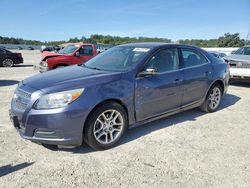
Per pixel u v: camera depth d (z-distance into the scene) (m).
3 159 3.79
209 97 5.99
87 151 4.09
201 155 4.02
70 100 3.73
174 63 5.14
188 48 5.55
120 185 3.23
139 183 3.27
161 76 4.79
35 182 3.26
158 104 4.80
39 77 4.36
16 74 13.80
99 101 3.93
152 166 3.67
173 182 3.31
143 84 4.48
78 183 3.25
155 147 4.26
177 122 5.44
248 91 8.88
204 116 5.88
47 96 3.72
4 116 5.67
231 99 7.62
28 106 3.77
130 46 5.31
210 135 4.80
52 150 4.08
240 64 9.20
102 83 4.05
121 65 4.72
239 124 5.41
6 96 7.69
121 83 4.23
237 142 4.52
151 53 4.79
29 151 4.04
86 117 3.85
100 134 4.07
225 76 6.26
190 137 4.69
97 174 3.46
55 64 11.45
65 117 3.69
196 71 5.49
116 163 3.74
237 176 3.47
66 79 4.09
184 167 3.66
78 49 12.02
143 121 4.66
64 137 3.76
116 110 4.18
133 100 4.38
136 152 4.08
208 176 3.46
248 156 4.02
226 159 3.91
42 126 3.71
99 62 5.15
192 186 3.23
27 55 36.78
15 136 4.58
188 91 5.34
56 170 3.53
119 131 4.29
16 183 3.23
